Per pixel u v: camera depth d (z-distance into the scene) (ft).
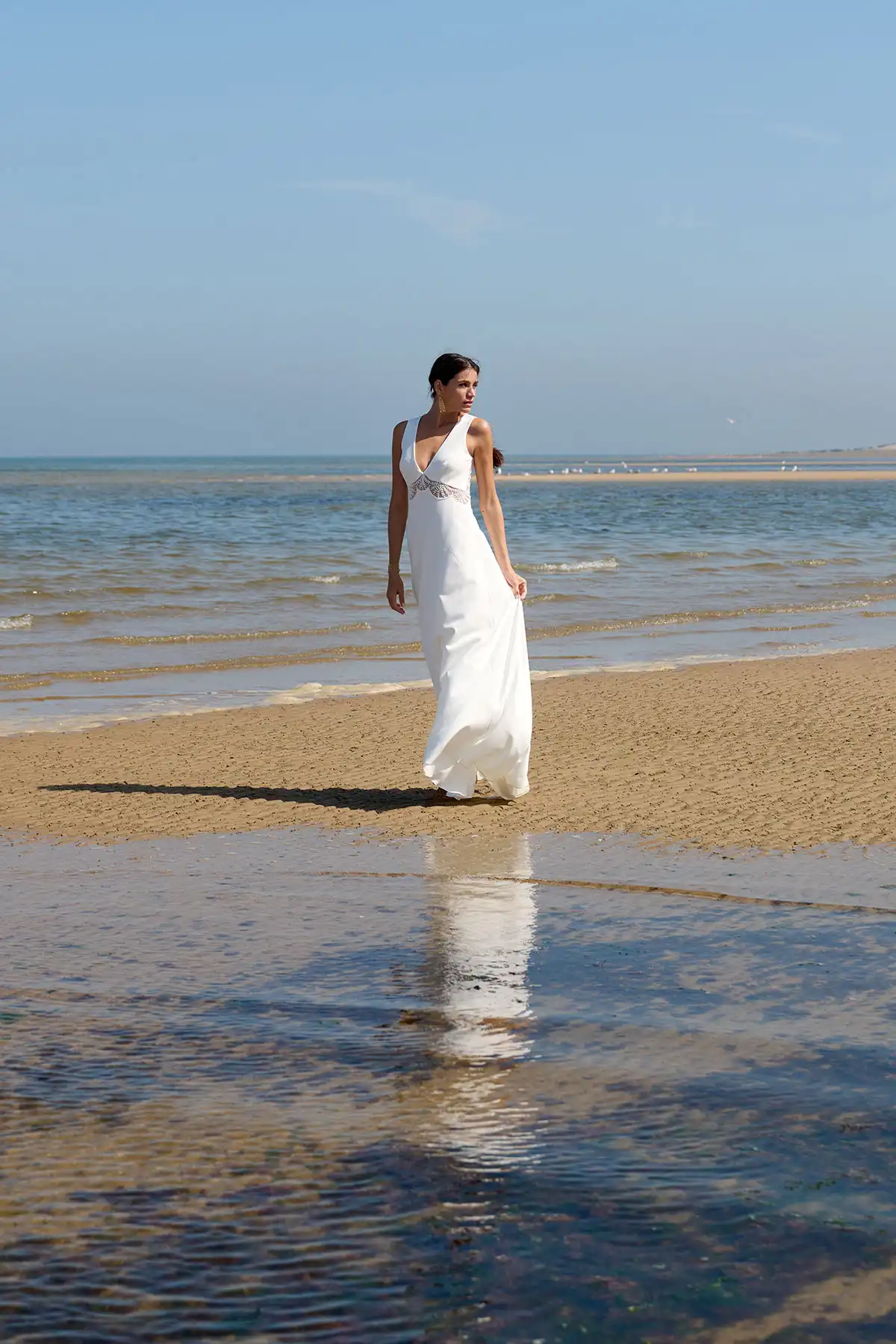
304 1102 8.59
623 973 11.55
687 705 28.96
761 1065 9.27
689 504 173.99
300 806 19.47
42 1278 6.40
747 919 13.30
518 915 13.51
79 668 38.75
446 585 18.98
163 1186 7.36
